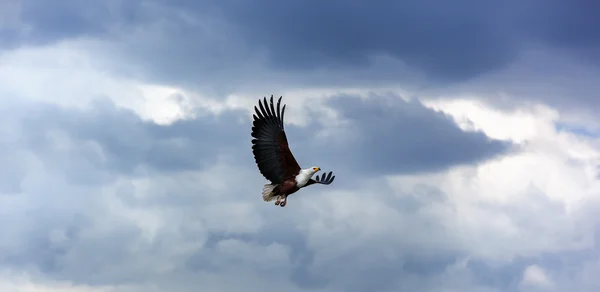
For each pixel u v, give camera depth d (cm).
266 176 7888
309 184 7925
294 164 7875
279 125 7875
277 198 7869
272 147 7875
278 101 7875
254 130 7888
